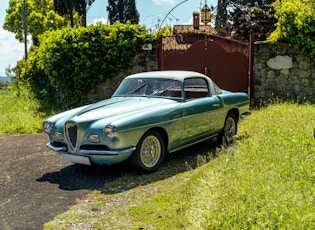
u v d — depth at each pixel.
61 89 12.21
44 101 14.01
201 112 6.39
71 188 4.98
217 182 4.20
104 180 5.30
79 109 6.20
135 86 6.62
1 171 5.85
